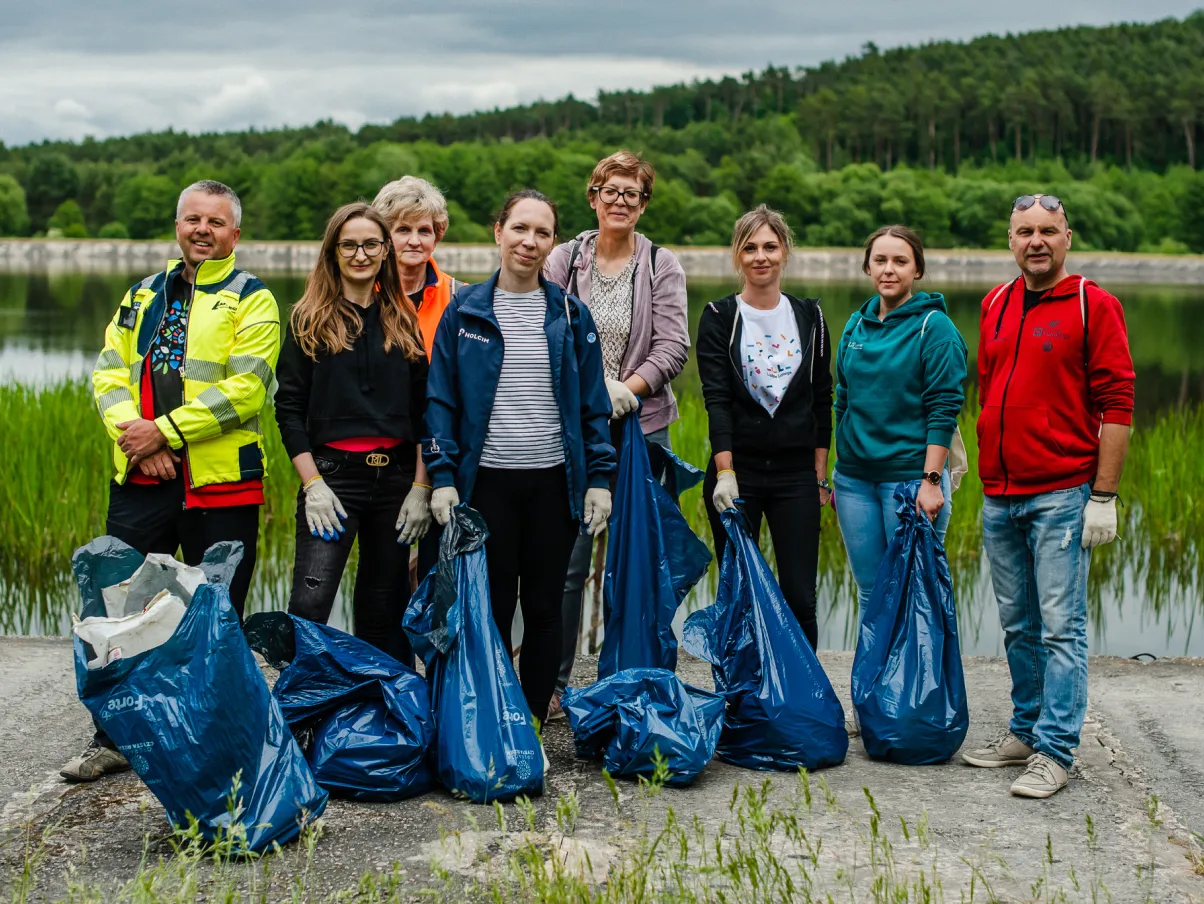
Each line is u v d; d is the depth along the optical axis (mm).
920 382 4340
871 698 4141
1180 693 5043
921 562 4227
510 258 4012
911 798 3812
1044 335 3900
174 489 4145
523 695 3832
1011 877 3221
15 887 3121
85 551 3408
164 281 4195
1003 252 86125
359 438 4082
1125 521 9008
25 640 5664
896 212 95250
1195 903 3117
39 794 3797
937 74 146250
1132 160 133375
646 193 4758
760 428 4477
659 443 4773
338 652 3842
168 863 3154
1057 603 3896
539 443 4012
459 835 3133
